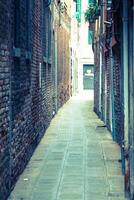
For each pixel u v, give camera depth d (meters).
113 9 12.04
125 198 8.60
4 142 8.28
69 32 35.81
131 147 8.72
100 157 12.38
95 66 26.47
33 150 12.94
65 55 31.95
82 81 46.50
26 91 11.41
